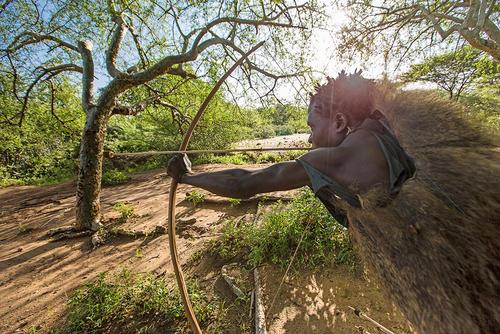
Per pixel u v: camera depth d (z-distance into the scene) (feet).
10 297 13.98
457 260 2.71
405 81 4.11
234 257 14.92
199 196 25.03
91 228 20.74
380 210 3.23
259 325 9.96
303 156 3.81
